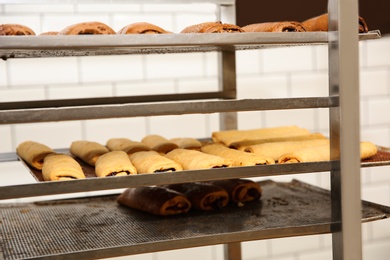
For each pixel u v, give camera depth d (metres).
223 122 2.04
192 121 2.18
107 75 2.08
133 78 2.11
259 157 1.48
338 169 1.39
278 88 2.27
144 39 1.25
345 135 1.38
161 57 2.13
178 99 1.92
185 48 1.55
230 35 1.30
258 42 1.32
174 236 1.41
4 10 1.93
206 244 1.36
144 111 1.28
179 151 1.57
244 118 2.23
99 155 1.60
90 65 2.06
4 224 1.61
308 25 1.53
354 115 1.38
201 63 2.18
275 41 1.34
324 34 1.39
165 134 2.15
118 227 1.53
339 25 1.35
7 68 1.97
